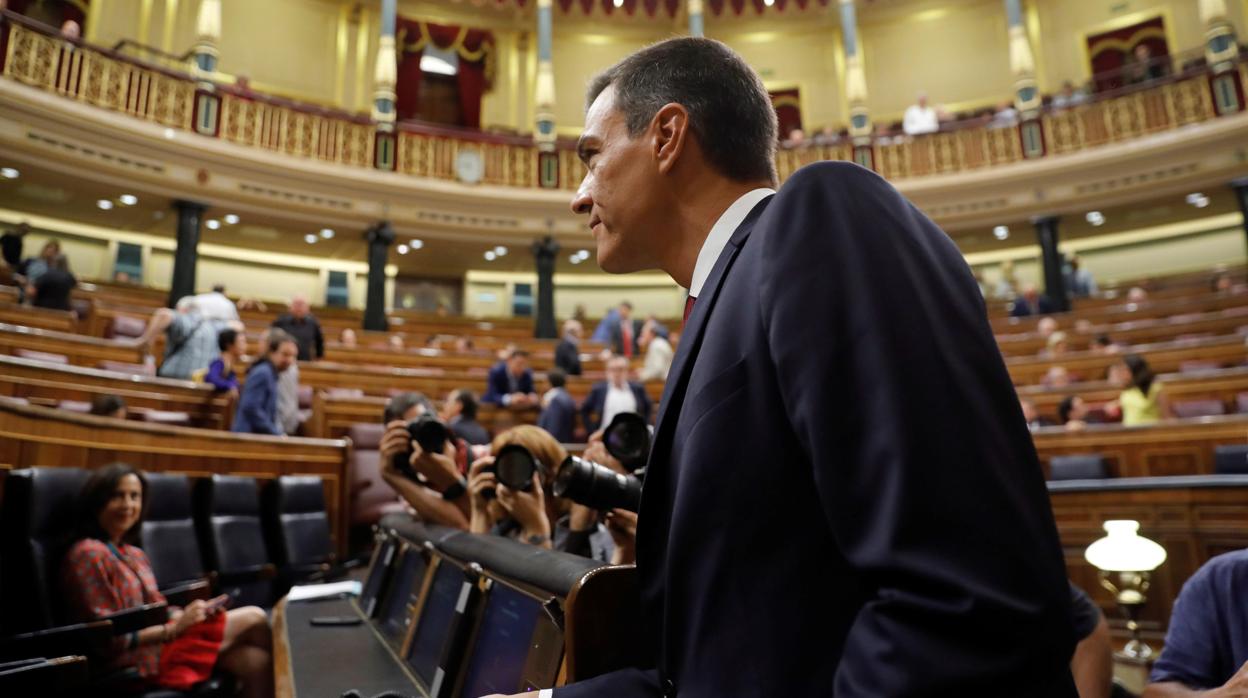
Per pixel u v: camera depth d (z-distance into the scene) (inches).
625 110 29.2
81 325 224.4
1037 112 409.7
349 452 155.9
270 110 374.9
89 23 401.7
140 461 110.0
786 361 19.5
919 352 18.2
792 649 19.6
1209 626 46.0
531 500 49.9
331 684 40.9
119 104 331.6
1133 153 384.5
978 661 15.5
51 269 217.2
